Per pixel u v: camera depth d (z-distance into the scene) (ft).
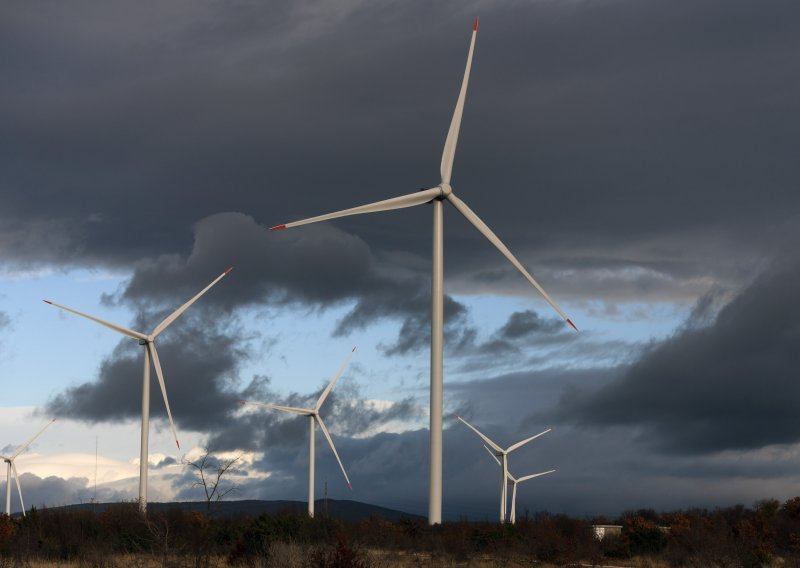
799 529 249.14
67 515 203.82
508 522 226.99
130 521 183.62
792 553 219.82
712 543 210.18
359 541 164.25
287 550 138.31
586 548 208.95
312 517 191.72
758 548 207.21
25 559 168.96
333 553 130.21
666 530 276.82
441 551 181.78
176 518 177.99
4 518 195.83
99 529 186.60
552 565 195.42
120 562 149.59
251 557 152.56
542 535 207.62
